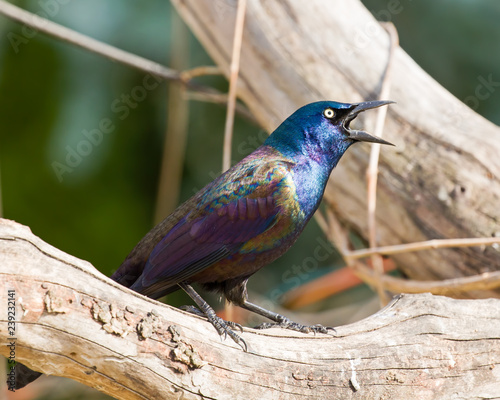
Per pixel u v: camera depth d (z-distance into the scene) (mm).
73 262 6438
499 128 11031
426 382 7613
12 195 14789
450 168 10664
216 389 7004
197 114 15117
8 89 14688
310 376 7336
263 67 11773
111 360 6566
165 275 8570
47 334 6281
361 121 11133
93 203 15062
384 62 11445
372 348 7621
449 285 10438
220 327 7371
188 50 14664
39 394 13930
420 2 14242
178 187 14422
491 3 14023
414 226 10984
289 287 14922
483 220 10430
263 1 11648
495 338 7844
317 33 11547
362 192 11320
